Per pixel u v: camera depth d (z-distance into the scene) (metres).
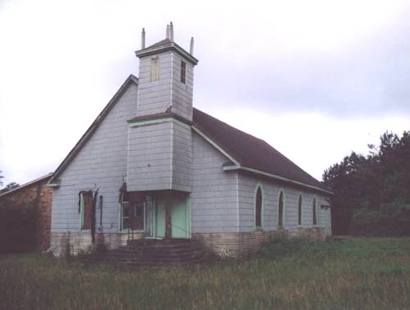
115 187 21.91
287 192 25.52
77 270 16.44
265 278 13.05
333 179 48.34
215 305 9.41
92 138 23.11
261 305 9.23
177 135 19.36
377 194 45.28
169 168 18.77
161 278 13.52
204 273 14.52
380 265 15.23
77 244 22.77
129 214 21.20
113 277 14.06
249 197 20.41
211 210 19.72
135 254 18.03
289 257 18.73
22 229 27.39
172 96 19.45
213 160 19.97
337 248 20.97
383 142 48.84
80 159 23.38
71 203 23.33
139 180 19.45
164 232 20.58
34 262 19.84
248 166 19.72
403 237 36.00
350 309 8.73
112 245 21.47
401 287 10.73
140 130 19.80
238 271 14.92
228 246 19.16
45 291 11.54
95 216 22.25
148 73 20.22
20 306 9.82
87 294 11.01
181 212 20.41
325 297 9.87
